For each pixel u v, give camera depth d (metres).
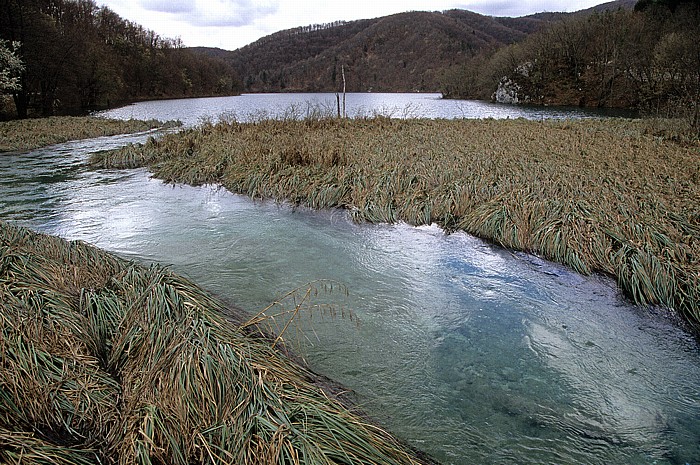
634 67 38.09
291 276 6.43
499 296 5.90
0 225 6.52
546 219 7.43
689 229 6.53
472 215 8.16
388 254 7.29
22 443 2.70
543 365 4.50
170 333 3.76
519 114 32.59
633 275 5.80
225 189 11.45
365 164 11.07
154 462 2.87
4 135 19.19
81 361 3.70
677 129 14.93
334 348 4.72
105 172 13.52
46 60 31.80
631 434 3.63
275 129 17.03
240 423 2.98
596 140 13.39
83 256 5.73
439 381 4.25
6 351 3.38
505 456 3.39
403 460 3.07
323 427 3.03
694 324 5.18
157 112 39.84
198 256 7.11
